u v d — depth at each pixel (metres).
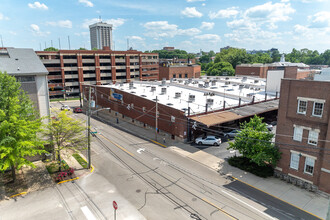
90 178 26.52
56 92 88.81
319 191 23.45
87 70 94.69
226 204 21.58
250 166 28.20
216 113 40.03
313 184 24.09
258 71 89.94
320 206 21.50
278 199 22.55
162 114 42.44
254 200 22.30
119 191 23.75
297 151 25.00
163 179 26.27
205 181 25.84
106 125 50.47
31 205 21.38
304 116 24.23
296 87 24.58
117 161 31.27
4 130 21.45
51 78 88.00
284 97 25.72
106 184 25.16
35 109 29.84
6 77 23.19
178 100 47.38
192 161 31.30
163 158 32.31
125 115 54.81
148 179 26.27
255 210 20.75
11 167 24.95
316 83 23.11
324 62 197.50
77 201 22.02
